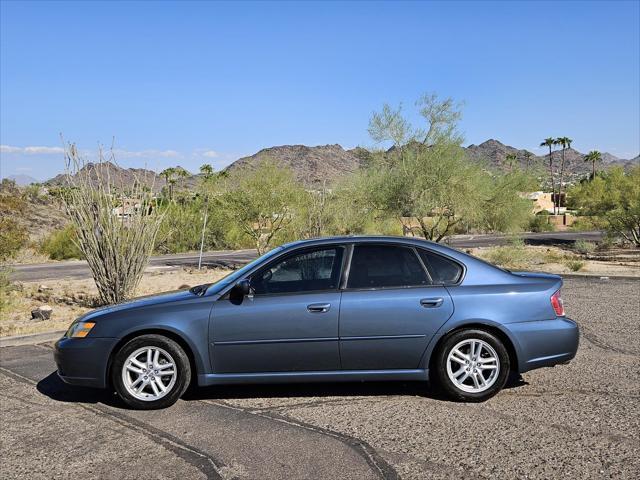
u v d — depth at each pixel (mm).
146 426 5430
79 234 12664
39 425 5539
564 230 56281
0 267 17594
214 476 4309
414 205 20109
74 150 12766
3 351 9148
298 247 6188
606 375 6730
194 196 37375
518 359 5941
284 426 5320
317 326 5871
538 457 4488
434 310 5910
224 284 6195
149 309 6000
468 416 5461
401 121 20969
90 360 5957
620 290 14391
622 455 4484
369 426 5262
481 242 37781
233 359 5922
